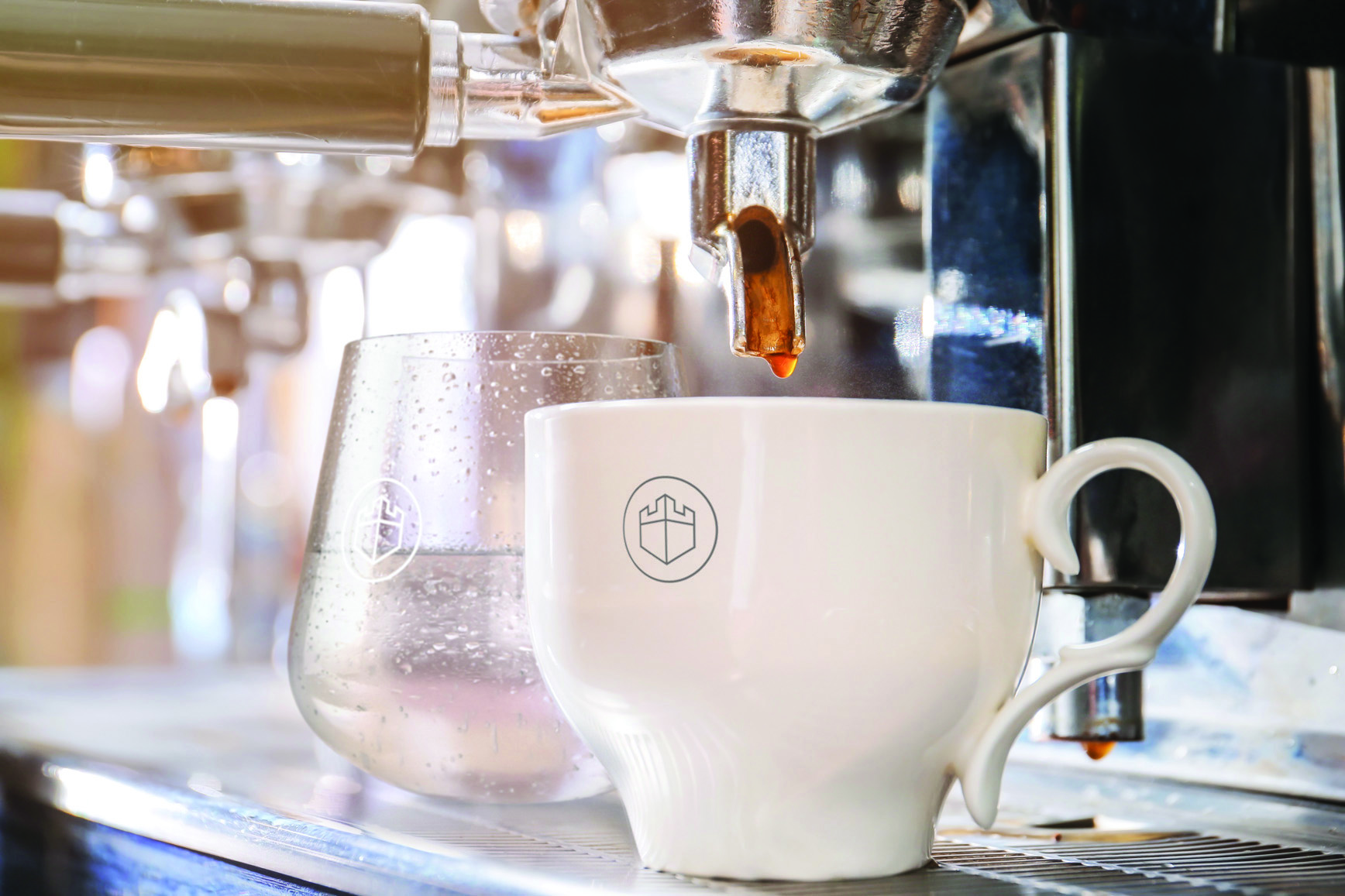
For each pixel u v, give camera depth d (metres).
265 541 1.46
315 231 0.81
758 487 0.42
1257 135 0.53
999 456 0.43
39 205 0.85
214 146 0.48
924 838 0.44
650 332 0.67
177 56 0.46
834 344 0.55
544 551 0.44
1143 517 0.50
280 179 0.76
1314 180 0.54
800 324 0.46
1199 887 0.43
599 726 0.44
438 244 1.14
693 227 0.47
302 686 0.52
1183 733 0.55
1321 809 0.51
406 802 0.51
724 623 0.42
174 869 0.52
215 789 0.53
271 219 0.80
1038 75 0.50
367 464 0.51
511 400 0.50
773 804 0.43
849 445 0.42
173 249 0.86
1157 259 0.51
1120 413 0.50
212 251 0.85
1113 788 0.55
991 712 0.44
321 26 0.46
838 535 0.42
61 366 1.65
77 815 0.57
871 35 0.45
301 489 1.44
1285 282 0.53
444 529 0.50
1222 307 0.52
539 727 0.50
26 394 1.65
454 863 0.44
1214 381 0.52
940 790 0.44
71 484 1.69
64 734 0.65
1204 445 0.52
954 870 0.45
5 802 0.62
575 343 0.51
